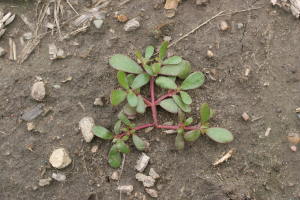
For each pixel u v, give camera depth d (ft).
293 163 1.82
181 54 1.86
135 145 1.80
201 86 1.85
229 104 1.84
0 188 1.81
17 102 1.85
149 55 1.82
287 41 1.88
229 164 1.81
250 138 1.83
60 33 1.89
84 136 1.82
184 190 1.80
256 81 1.86
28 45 1.88
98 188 1.80
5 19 1.90
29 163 1.81
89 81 1.85
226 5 1.90
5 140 1.83
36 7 1.90
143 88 1.86
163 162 1.81
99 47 1.87
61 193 1.80
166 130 1.83
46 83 1.85
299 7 1.89
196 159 1.81
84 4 1.90
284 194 1.80
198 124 1.82
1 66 1.87
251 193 1.80
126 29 1.88
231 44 1.87
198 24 1.89
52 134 1.83
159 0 1.90
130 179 1.81
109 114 1.84
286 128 1.84
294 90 1.86
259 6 1.90
